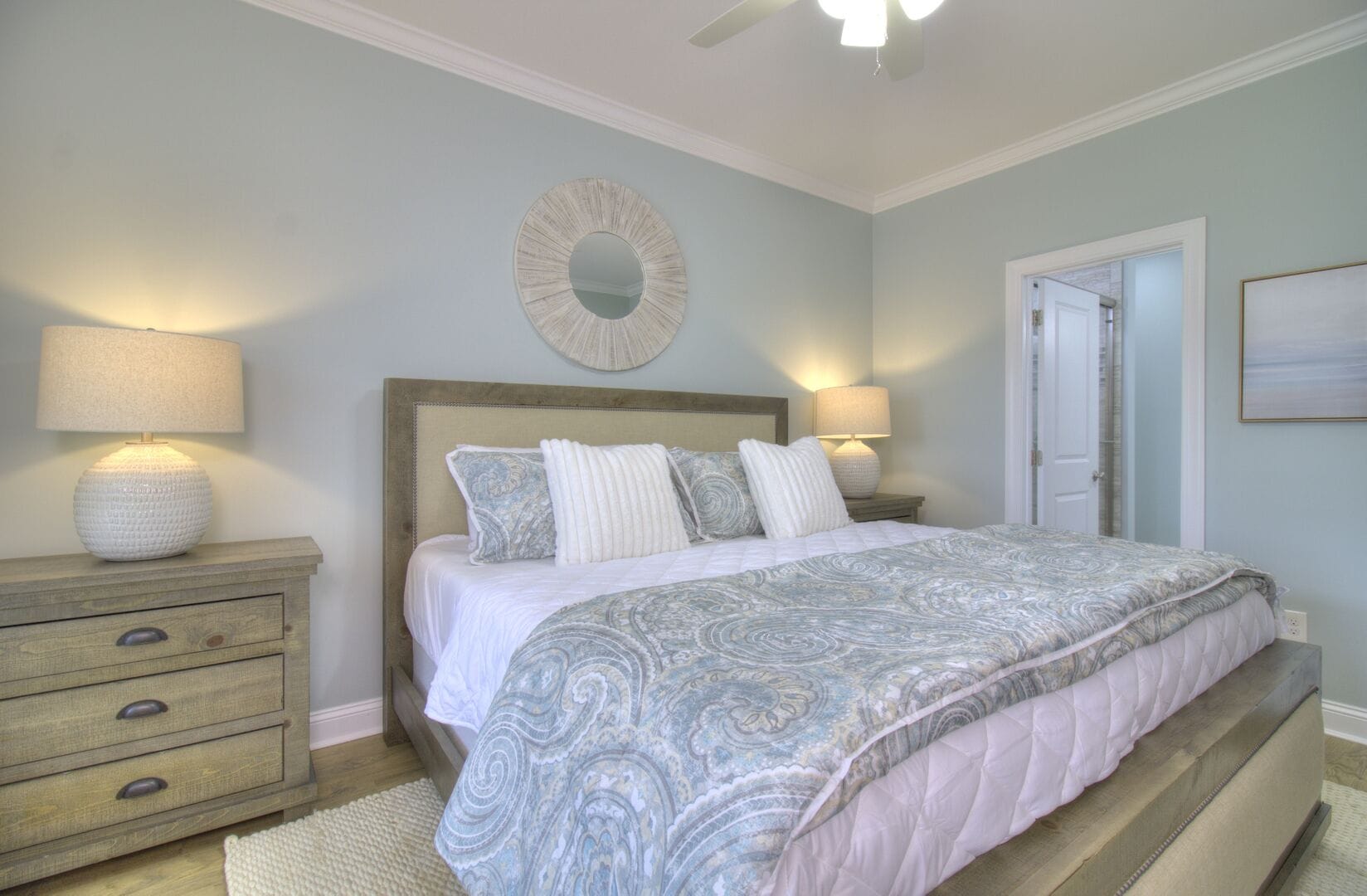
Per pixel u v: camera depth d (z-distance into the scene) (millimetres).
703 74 2543
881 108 2816
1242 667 1617
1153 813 1042
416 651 2186
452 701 1521
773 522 2457
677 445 2959
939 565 1700
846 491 3367
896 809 810
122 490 1625
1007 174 3260
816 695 869
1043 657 1076
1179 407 4152
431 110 2391
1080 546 1919
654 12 2176
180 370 1661
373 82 2277
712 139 3090
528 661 1175
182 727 1628
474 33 2307
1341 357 2277
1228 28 2264
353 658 2266
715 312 3195
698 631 1150
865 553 1859
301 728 1786
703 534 2385
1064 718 1060
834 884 717
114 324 1867
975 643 1053
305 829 1731
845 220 3768
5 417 1741
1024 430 3256
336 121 2211
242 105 2055
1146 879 1013
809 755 753
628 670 1015
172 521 1688
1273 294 2426
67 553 1817
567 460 2068
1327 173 2314
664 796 778
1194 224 2625
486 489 2062
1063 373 3496
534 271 2613
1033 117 2889
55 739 1486
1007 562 1717
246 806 1696
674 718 861
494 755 1103
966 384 3461
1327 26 2252
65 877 1542
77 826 1506
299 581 1786
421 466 2303
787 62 2457
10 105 1739
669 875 708
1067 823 976
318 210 2182
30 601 1455
